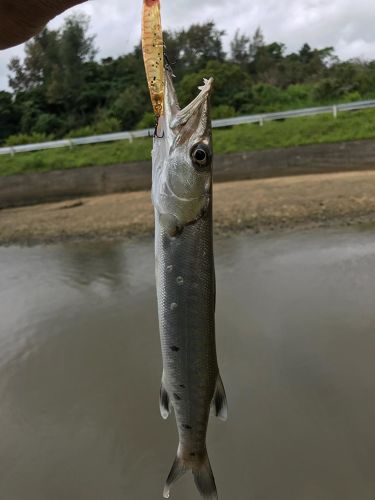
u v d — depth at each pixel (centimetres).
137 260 1200
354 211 1376
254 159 2033
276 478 452
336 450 476
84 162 2239
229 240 1280
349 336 684
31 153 2441
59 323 849
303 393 566
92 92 3409
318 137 2056
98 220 1638
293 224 1347
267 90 2995
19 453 522
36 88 3641
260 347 684
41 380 666
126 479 473
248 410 547
